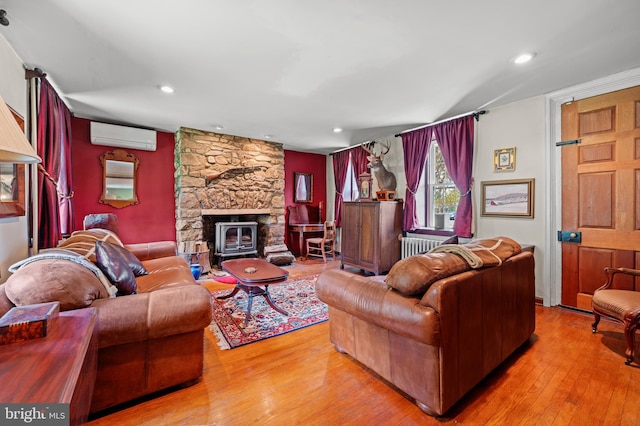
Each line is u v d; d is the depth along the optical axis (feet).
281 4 5.69
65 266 5.12
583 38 6.95
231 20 6.21
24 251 7.70
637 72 8.56
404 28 6.53
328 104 11.51
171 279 8.66
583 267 10.00
